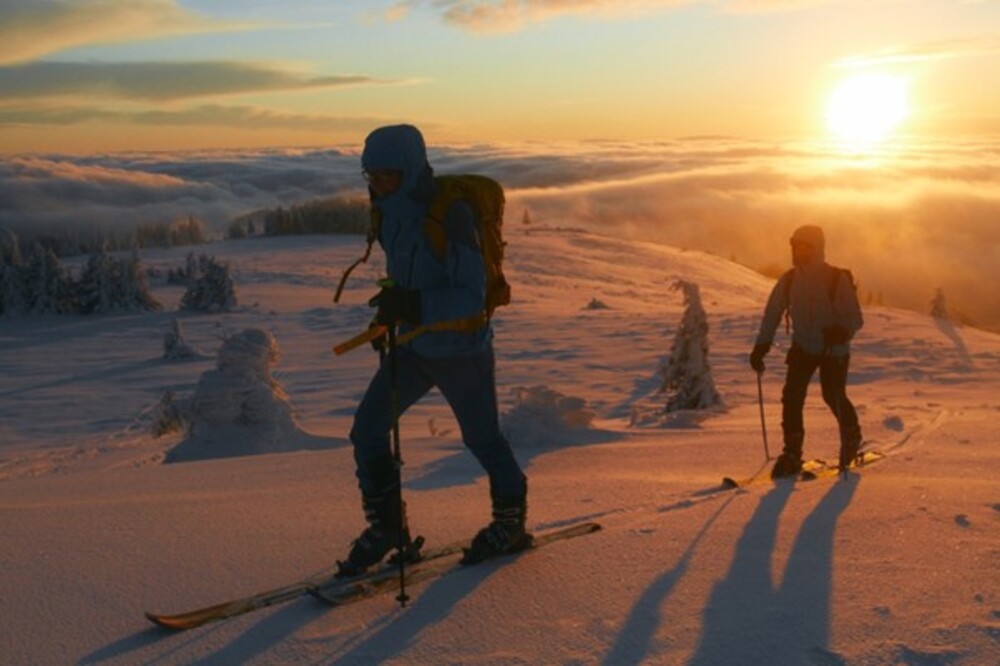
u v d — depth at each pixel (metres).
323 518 4.91
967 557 4.11
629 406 15.88
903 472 6.45
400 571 3.76
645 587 3.78
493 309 4.01
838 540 4.38
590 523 4.69
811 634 3.30
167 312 38.72
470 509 5.25
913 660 3.10
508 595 3.74
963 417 10.25
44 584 3.95
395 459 3.79
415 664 3.17
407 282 3.85
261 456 7.89
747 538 4.43
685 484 5.86
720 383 18.12
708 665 3.10
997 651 3.14
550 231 91.56
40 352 29.41
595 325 30.44
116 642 3.38
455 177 3.93
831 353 6.54
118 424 17.89
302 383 21.19
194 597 3.81
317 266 55.69
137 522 4.87
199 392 10.73
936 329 27.30
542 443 8.29
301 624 3.50
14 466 12.52
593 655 3.19
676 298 52.53
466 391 4.02
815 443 8.16
